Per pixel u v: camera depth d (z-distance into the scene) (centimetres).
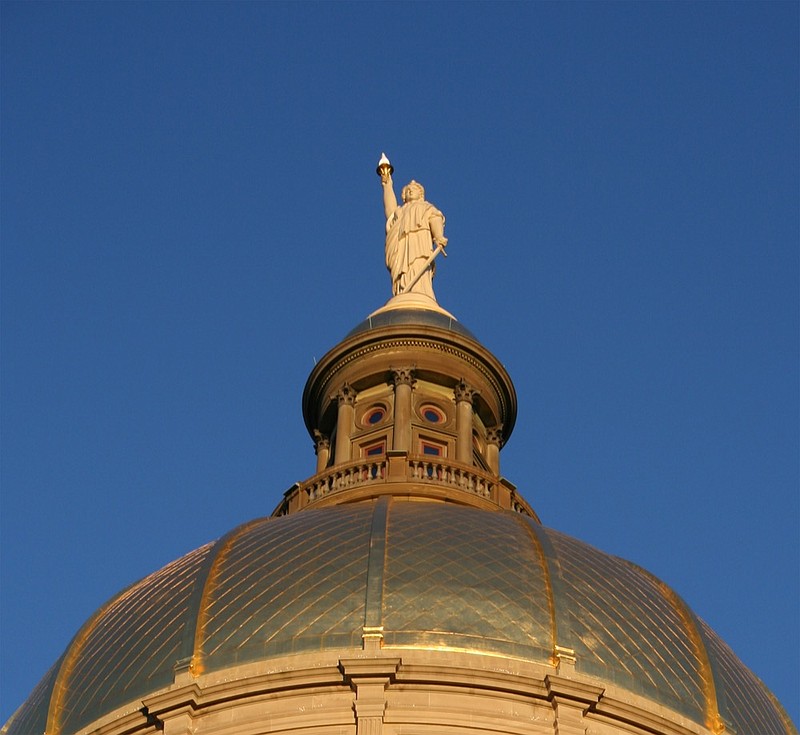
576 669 7581
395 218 10719
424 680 7412
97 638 8144
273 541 8169
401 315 10062
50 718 7869
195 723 7494
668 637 7975
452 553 7938
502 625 7644
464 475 9112
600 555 8344
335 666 7431
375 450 9675
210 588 7956
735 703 7950
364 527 8138
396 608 7656
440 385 9931
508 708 7419
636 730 7556
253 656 7594
